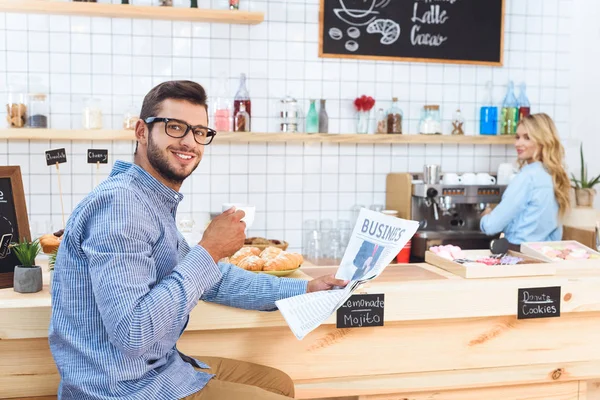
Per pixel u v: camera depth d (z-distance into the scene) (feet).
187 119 5.48
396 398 7.30
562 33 14.42
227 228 5.62
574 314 7.68
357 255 6.84
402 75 13.75
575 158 14.32
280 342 6.91
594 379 8.18
